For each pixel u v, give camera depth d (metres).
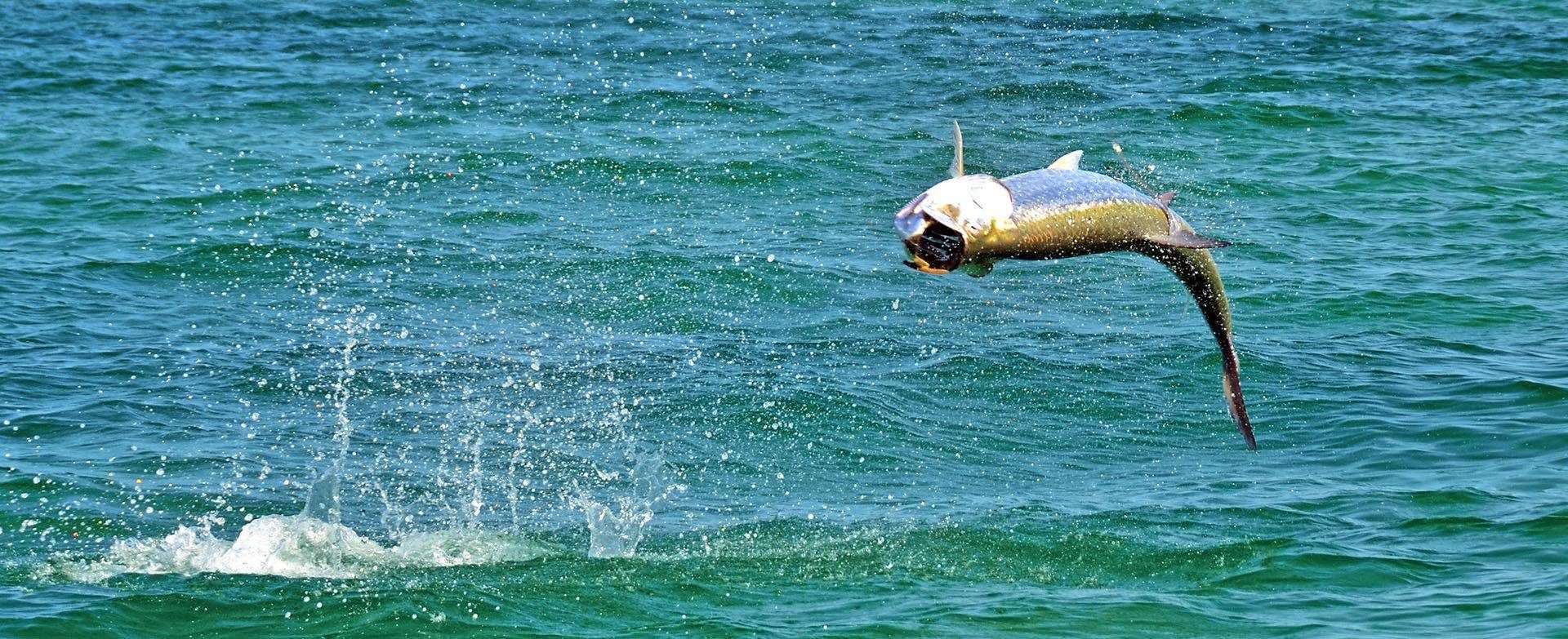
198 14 45.16
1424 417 17.89
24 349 19.98
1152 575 13.70
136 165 30.00
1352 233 26.64
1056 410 18.45
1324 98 36.09
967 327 21.47
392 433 17.59
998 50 41.00
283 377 19.27
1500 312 22.30
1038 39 42.38
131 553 14.15
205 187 28.42
